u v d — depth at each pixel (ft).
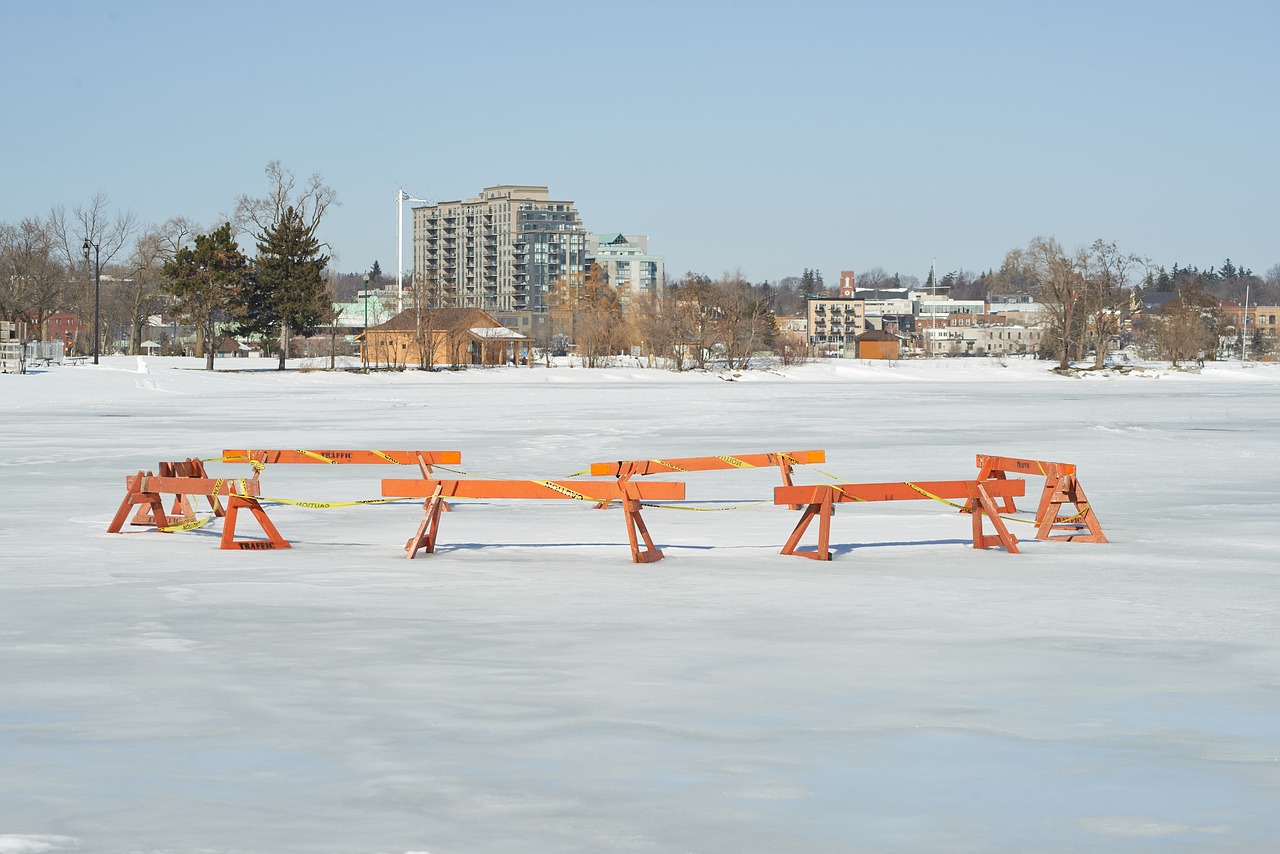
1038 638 30.86
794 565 44.06
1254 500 65.21
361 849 16.48
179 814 17.81
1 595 36.76
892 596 37.24
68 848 16.43
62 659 27.96
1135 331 573.33
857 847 16.74
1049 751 21.20
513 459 86.84
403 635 30.89
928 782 19.52
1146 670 27.35
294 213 365.61
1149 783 19.49
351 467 84.23
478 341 444.14
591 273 521.65
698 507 63.57
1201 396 233.35
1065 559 45.42
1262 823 17.70
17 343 244.42
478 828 17.33
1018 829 17.44
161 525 52.95
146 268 471.21
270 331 375.25
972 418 147.02
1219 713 23.75
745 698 24.66
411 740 21.63
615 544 49.70
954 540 51.06
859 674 26.78
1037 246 450.71
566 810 18.11
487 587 38.75
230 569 42.47
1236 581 40.24
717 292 443.32
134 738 21.70
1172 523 56.08
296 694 24.81
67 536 51.21
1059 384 338.34
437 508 46.80
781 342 489.67
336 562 44.37
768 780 19.56
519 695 24.80
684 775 19.76
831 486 45.93
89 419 142.00
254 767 20.07
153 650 28.96
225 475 79.25
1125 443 105.60
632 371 373.20
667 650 29.19
